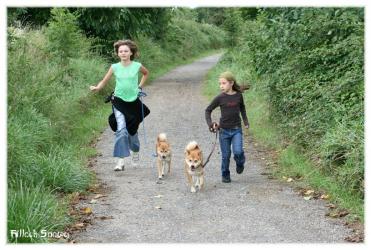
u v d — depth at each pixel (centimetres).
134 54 795
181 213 582
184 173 765
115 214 579
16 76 810
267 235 512
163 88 1912
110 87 1529
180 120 1216
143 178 734
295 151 813
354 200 596
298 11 850
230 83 700
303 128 775
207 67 2984
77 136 962
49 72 1069
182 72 2652
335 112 747
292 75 927
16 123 697
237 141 696
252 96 1350
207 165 812
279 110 957
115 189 677
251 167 796
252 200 627
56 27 1478
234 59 2088
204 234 517
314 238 503
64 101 1037
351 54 833
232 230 528
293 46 957
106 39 2053
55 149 716
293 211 583
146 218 566
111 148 931
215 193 659
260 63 1060
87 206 603
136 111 782
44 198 538
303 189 664
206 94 1689
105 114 1253
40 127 786
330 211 580
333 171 676
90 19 1953
